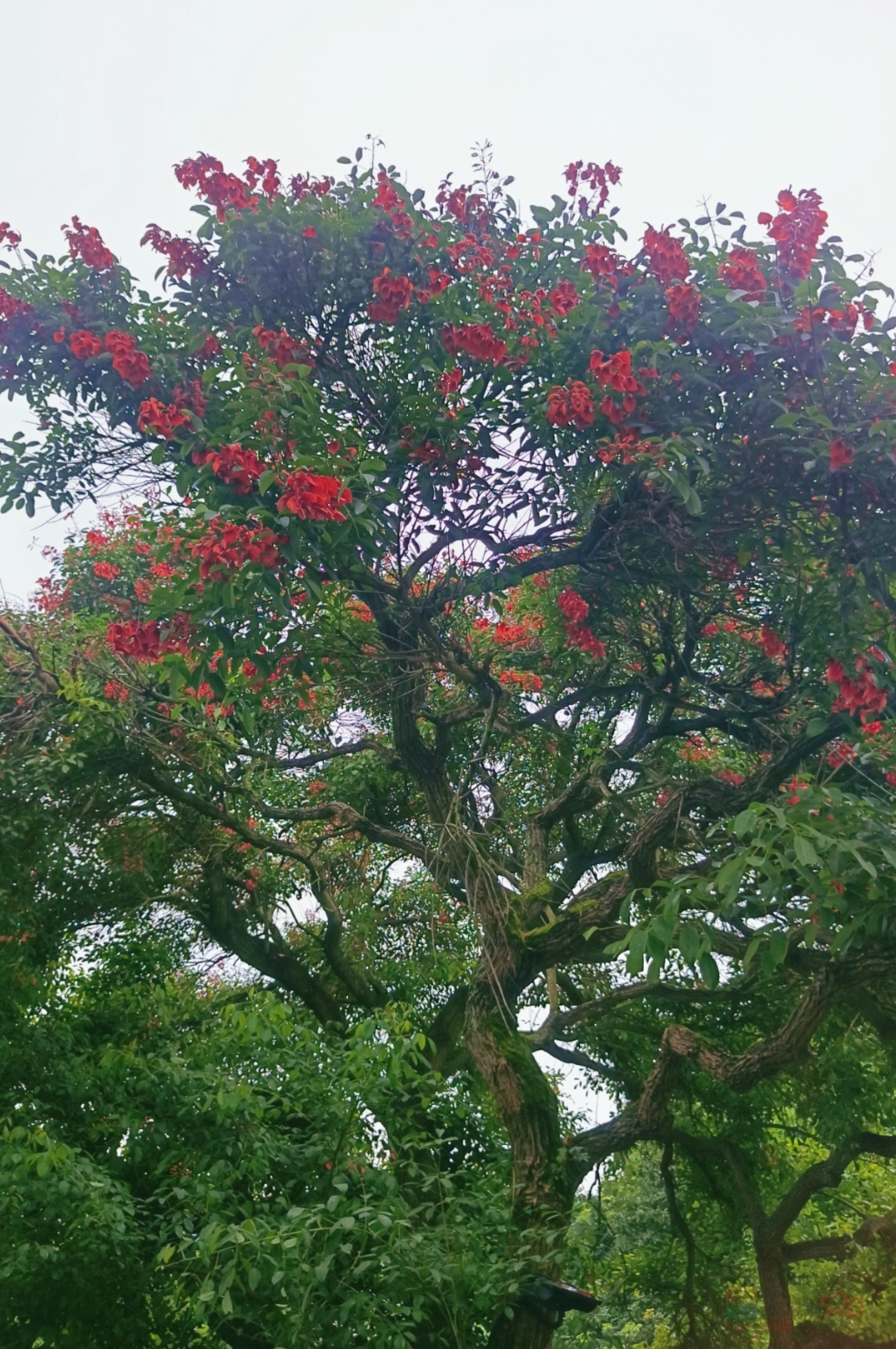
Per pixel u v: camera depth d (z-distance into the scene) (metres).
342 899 10.88
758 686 8.43
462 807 9.38
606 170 7.75
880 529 6.36
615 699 9.95
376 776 10.83
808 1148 12.68
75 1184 6.27
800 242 6.84
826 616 6.49
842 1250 10.05
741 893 5.69
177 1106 7.21
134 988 9.04
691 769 9.86
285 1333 5.59
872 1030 9.77
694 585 7.53
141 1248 7.02
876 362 6.35
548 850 9.54
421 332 7.27
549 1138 7.77
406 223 7.28
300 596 6.89
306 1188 6.78
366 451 6.69
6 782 8.03
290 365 6.01
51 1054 7.64
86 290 7.49
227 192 7.45
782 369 6.63
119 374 7.05
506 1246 6.36
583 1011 9.20
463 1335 6.07
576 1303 6.51
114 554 11.64
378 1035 6.73
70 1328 6.93
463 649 8.11
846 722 6.70
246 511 5.68
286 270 7.28
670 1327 12.24
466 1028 8.60
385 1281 5.60
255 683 6.71
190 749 9.59
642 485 6.85
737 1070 7.57
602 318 7.02
